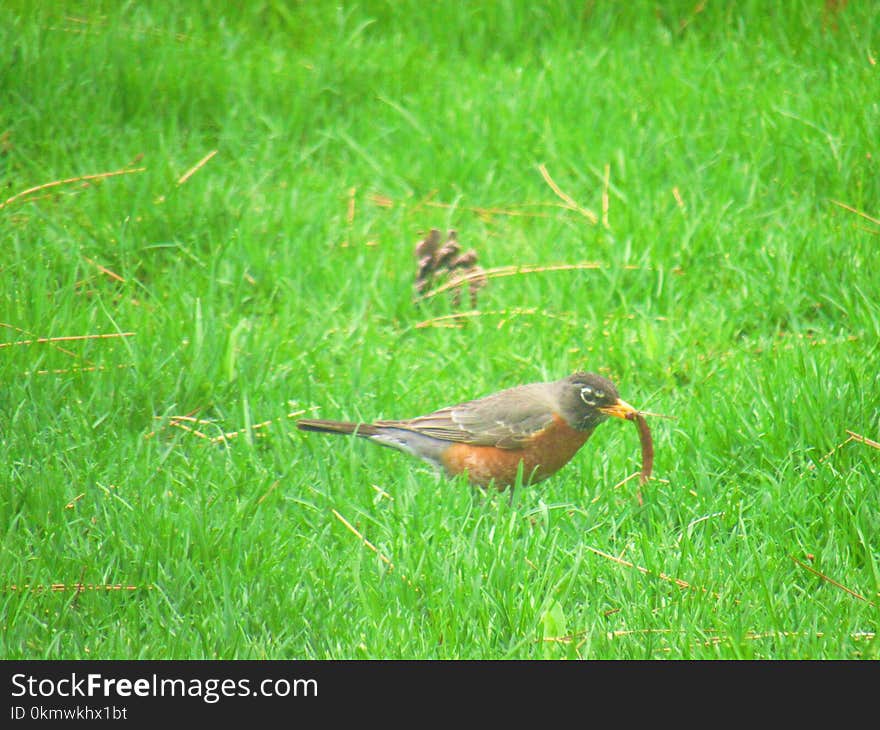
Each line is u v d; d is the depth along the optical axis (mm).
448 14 18625
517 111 16250
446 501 9289
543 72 16953
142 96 16047
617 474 9773
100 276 12609
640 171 14969
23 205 13672
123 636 7688
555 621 7719
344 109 16688
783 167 14805
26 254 12625
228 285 12758
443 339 12023
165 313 11680
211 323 11289
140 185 13859
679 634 7684
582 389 9477
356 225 14172
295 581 8328
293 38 18281
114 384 10602
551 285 12828
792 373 10547
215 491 9438
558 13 18516
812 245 12844
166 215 13383
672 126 15742
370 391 11133
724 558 8539
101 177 14109
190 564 8344
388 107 16656
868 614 7844
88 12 18109
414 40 18281
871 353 10867
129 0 18359
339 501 9266
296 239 13453
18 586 8031
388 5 18875
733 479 9586
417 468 10156
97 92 16172
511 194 14945
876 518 8812
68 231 13172
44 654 7543
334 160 15773
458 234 13984
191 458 9992
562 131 15727
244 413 10336
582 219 14305
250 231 13492
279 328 11820
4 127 15227
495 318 12297
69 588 8070
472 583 8062
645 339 11523
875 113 15180
